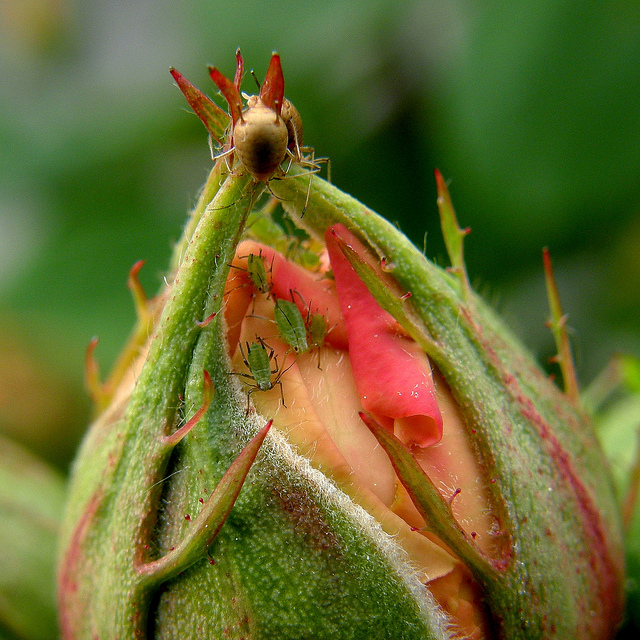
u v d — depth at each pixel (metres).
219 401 0.06
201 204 0.06
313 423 0.06
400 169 0.11
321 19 0.11
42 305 0.11
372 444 0.06
